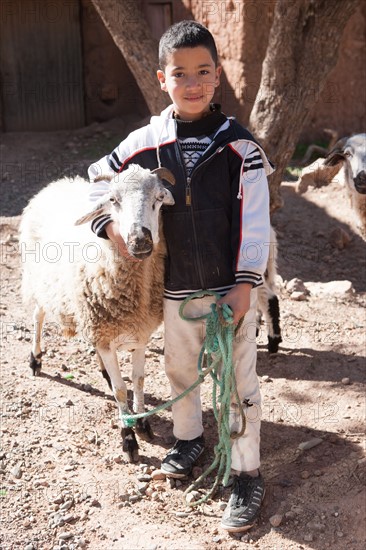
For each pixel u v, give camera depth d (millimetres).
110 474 3699
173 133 3119
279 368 4840
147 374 4734
